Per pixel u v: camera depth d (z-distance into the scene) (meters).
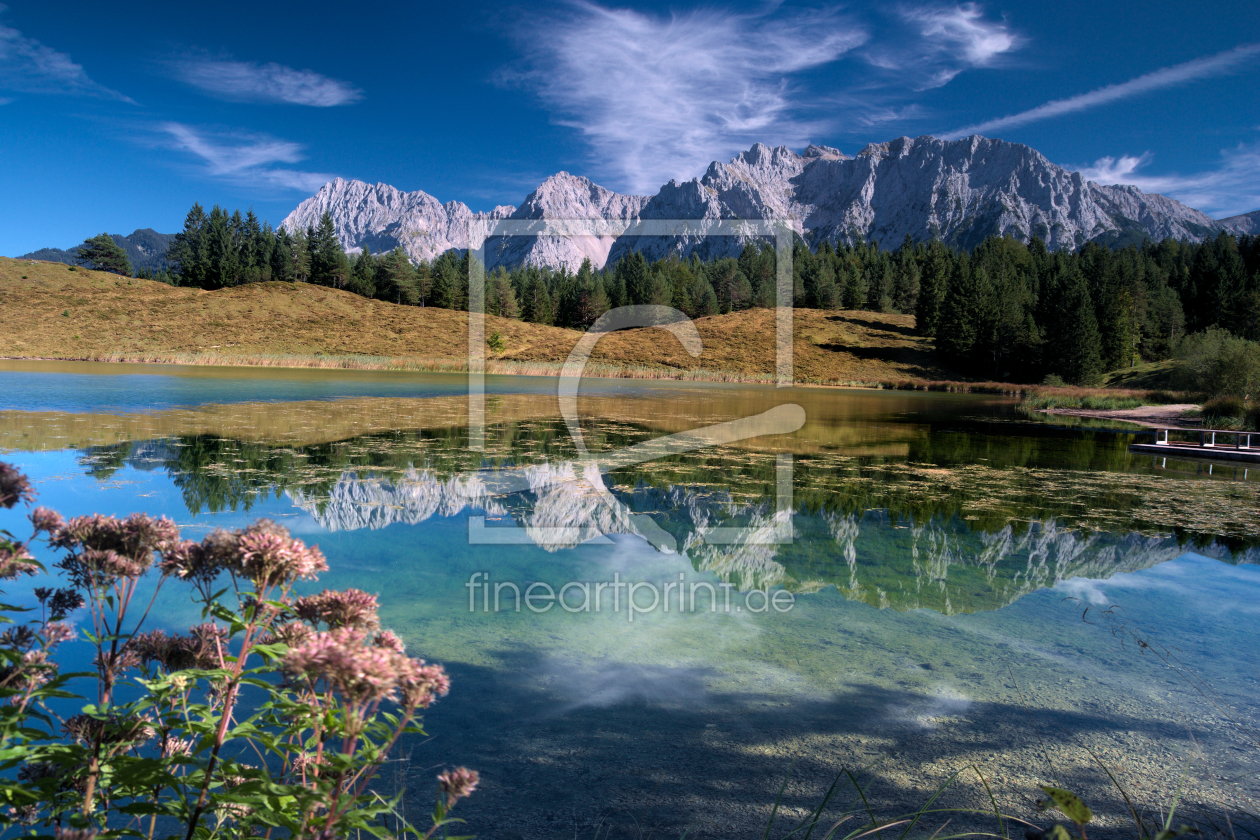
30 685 1.28
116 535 1.42
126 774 1.20
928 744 2.60
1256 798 2.26
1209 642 3.63
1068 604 4.22
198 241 87.31
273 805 1.20
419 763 2.37
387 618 3.72
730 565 4.90
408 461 8.98
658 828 2.03
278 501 6.34
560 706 2.83
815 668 3.26
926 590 4.45
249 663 2.88
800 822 2.09
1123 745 2.61
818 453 11.40
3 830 1.29
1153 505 7.36
